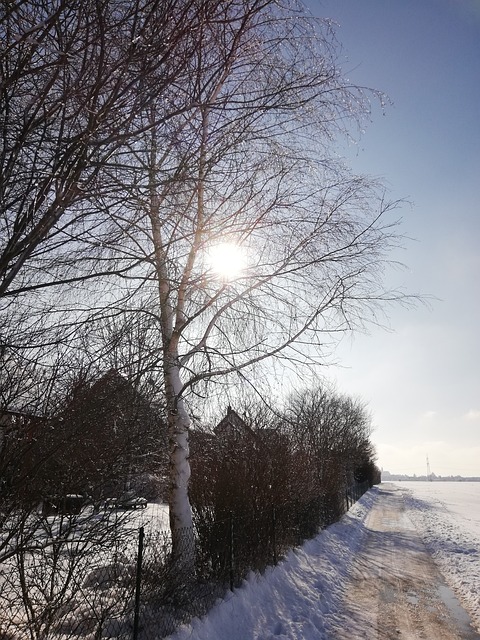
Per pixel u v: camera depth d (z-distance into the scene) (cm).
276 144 475
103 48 278
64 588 424
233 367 663
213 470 823
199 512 790
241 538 802
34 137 303
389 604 884
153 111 347
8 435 353
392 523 2394
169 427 620
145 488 548
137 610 470
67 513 418
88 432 388
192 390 669
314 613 774
